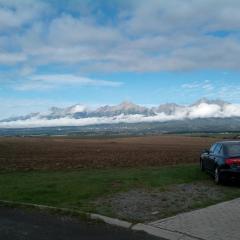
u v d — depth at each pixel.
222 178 15.73
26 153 50.16
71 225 9.60
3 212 11.05
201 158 19.92
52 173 21.84
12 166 29.56
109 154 47.25
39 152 52.59
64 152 52.69
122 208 11.16
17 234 8.81
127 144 83.75
